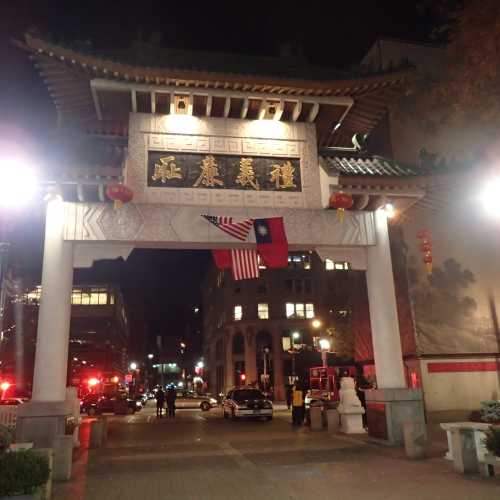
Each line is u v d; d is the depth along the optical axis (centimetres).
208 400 4106
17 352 4959
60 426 1282
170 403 3177
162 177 1502
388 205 1603
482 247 2406
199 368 10062
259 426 2292
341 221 1574
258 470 1110
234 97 1538
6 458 692
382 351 1520
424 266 2338
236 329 6912
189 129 1555
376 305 1552
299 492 891
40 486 711
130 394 4397
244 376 6612
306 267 6981
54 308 1373
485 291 2347
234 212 1515
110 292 7712
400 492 866
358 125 1781
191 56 1714
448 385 2188
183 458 1303
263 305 6831
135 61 1473
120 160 1439
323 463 1178
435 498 819
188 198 1501
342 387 1875
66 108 1606
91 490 930
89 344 7375
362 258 1605
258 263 1594
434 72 2466
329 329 3953
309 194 1580
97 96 1502
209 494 888
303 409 2270
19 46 1405
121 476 1065
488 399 2195
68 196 1452
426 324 2258
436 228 2402
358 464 1153
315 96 1595
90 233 1431
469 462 1009
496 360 2259
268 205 1543
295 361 4894
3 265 1945
